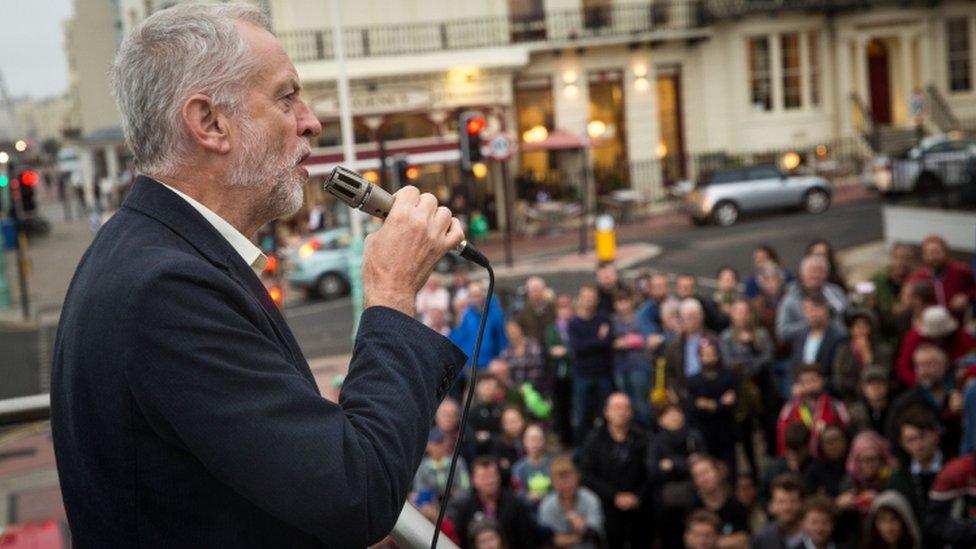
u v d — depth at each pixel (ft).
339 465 4.39
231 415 4.31
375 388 4.72
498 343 43.11
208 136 4.82
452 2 113.09
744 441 35.06
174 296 4.41
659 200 119.65
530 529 26.76
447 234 5.18
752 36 121.49
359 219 67.62
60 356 4.78
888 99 129.29
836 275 41.88
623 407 29.58
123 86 4.89
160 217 4.79
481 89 112.57
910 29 123.34
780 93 122.83
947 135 118.42
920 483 25.09
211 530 4.51
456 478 28.68
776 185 103.19
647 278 48.60
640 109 120.06
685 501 28.19
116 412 4.39
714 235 97.60
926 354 27.78
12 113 124.98
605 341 39.78
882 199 106.32
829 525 23.34
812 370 28.60
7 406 7.20
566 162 118.01
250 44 4.90
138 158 4.96
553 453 41.93
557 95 117.91
